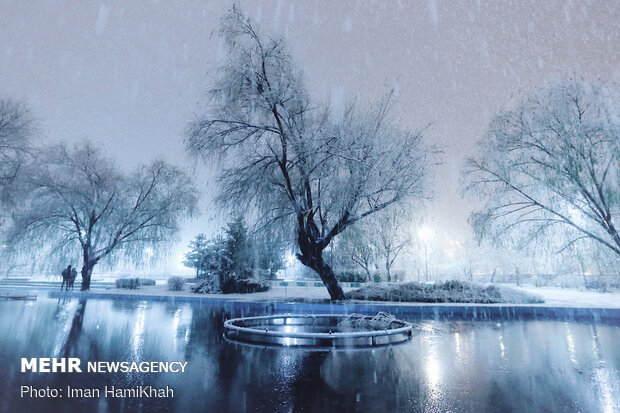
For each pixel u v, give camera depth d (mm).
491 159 18484
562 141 16516
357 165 16469
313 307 15727
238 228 22500
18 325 10914
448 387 5184
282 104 17734
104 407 4371
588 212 16438
